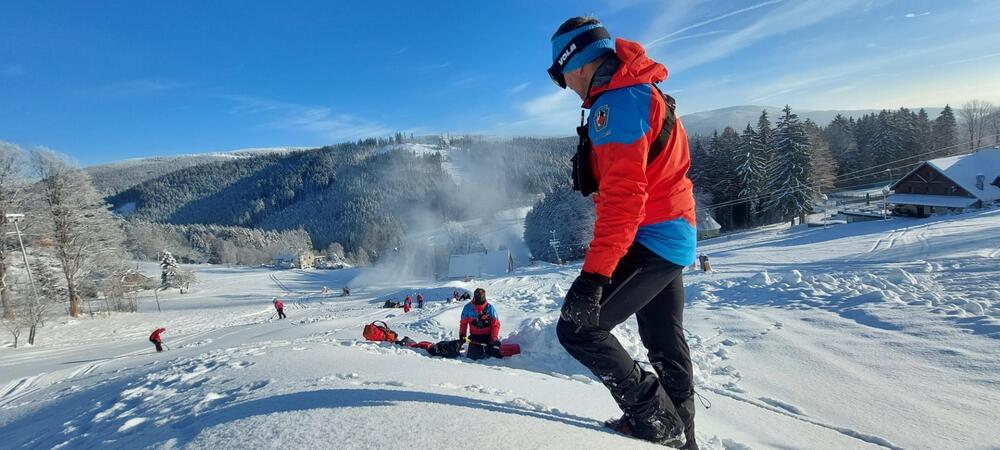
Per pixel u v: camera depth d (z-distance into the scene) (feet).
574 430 5.98
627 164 5.30
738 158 189.06
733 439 8.32
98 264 129.90
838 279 35.70
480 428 5.52
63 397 18.33
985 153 151.84
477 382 10.36
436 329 36.83
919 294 26.30
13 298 102.78
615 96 5.48
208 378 13.37
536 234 247.09
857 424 11.11
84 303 145.38
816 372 15.69
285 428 5.77
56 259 123.24
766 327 23.57
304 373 11.70
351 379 10.20
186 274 237.04
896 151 229.25
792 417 11.46
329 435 5.38
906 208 164.96
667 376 6.79
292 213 609.01
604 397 10.57
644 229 5.93
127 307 147.23
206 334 72.74
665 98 5.89
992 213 115.44
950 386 13.23
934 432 10.29
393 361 13.99
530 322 22.20
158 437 6.92
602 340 6.12
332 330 41.55
